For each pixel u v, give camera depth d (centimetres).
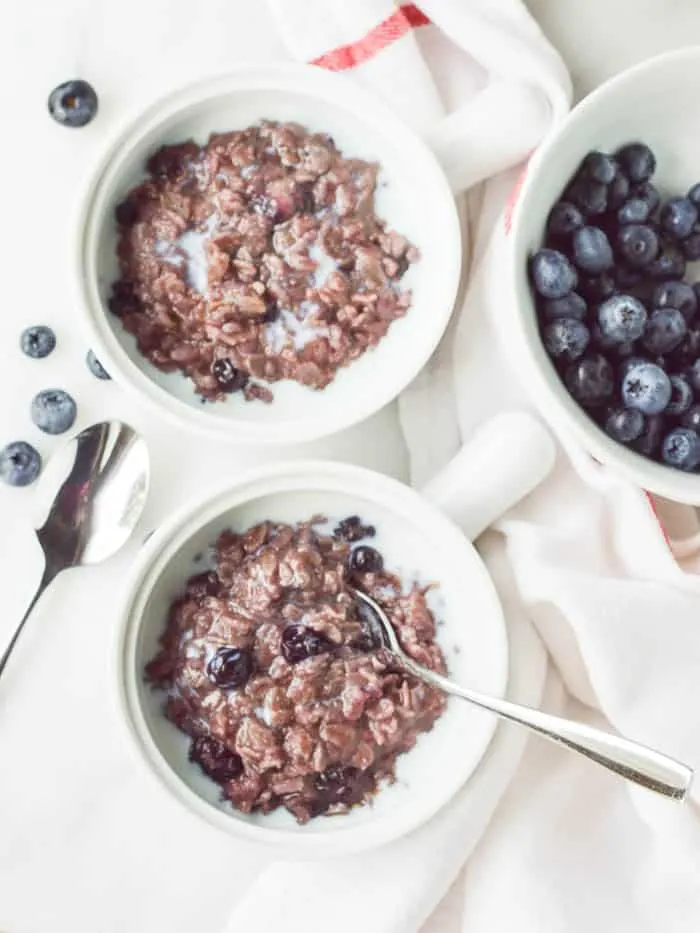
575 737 52
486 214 60
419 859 58
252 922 59
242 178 58
